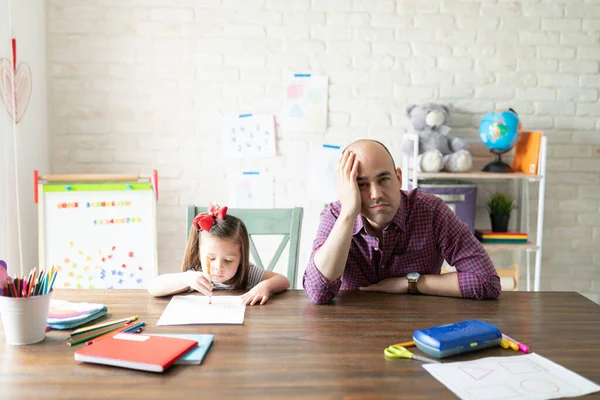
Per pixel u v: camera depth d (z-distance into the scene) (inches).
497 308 59.2
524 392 39.4
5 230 94.3
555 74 121.2
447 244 65.7
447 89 120.2
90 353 44.0
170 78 116.6
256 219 81.3
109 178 104.2
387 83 119.3
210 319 54.1
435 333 46.8
